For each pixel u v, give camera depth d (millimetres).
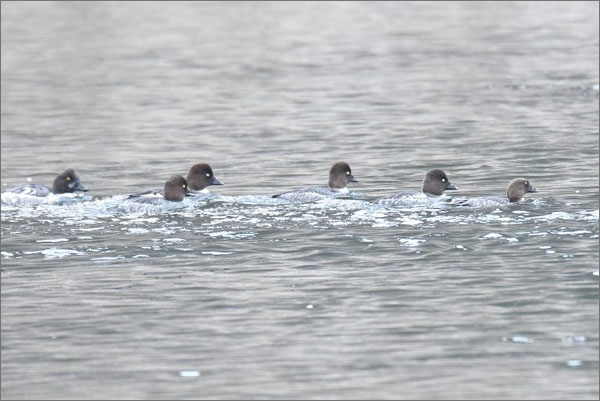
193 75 69000
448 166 40125
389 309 23656
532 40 83312
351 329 22547
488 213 31234
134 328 22859
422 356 21109
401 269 26312
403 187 36688
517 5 111000
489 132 47281
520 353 21156
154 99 59688
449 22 98062
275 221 30844
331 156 42781
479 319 22922
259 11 110062
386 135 47250
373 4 115062
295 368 20656
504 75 65750
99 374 20547
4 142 47844
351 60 74812
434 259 26984
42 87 65188
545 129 47531
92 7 115375
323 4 115125
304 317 23297
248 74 69062
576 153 41750
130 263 27234
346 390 19656
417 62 72938
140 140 47562
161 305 24219
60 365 21016
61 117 54469
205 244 28703
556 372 20281
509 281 25203
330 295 24641
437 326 22609
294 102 57406
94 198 35219
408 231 29438
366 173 39250
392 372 20406
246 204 33062
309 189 33812
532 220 30312
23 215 32125
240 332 22516
